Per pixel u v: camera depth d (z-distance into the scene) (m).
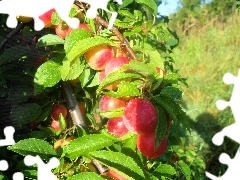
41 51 0.51
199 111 1.75
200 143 1.45
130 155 0.34
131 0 0.51
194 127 1.61
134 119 0.33
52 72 0.44
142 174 0.30
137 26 0.41
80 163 0.36
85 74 0.44
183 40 2.71
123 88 0.33
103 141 0.33
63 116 0.50
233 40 2.54
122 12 0.45
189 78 2.13
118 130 0.35
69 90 0.48
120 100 0.35
